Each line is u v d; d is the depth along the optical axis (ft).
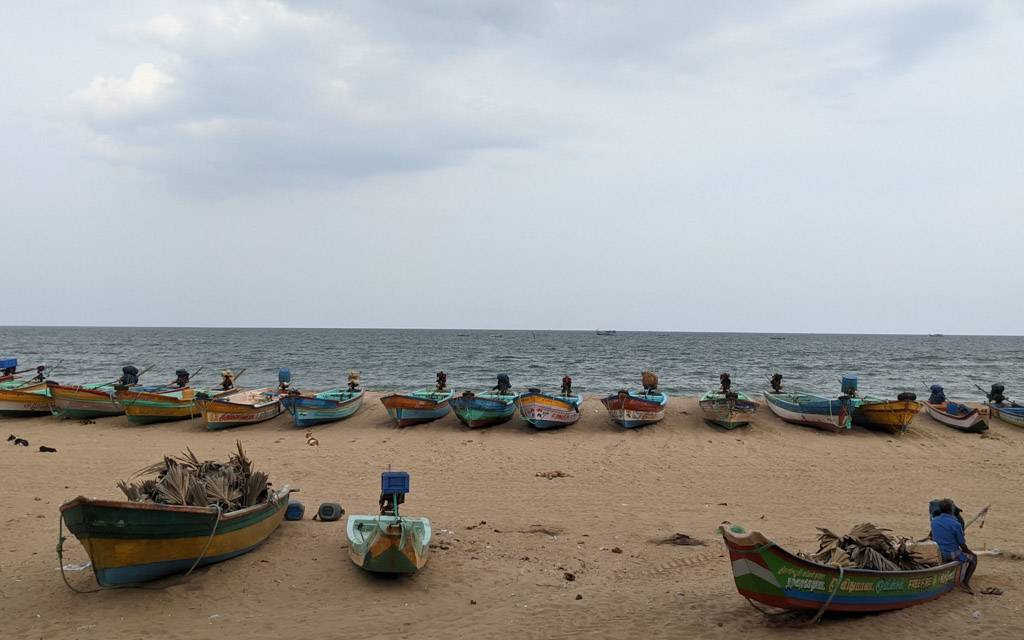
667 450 69.92
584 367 208.23
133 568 31.24
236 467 39.45
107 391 89.45
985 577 34.60
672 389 144.66
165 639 27.48
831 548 30.60
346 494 52.49
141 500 33.76
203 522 32.94
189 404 86.69
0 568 35.58
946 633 27.68
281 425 83.97
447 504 49.65
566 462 64.49
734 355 293.64
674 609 30.91
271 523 39.86
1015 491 55.16
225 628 28.63
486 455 67.36
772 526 44.70
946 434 78.43
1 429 81.30
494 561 37.58
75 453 67.26
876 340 627.46
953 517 34.06
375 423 84.79
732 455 67.87
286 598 31.99
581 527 44.32
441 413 87.71
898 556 31.53
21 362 223.92
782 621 29.22
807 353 319.27
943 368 221.05
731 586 34.01
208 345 366.43
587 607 31.27
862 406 79.46
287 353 284.20
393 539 32.99
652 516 47.09
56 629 28.35
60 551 31.27
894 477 59.67
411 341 448.65
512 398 88.12
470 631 28.58
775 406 86.28
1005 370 213.87
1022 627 28.27
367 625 29.17
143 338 485.56
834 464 64.39
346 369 194.90
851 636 27.53
